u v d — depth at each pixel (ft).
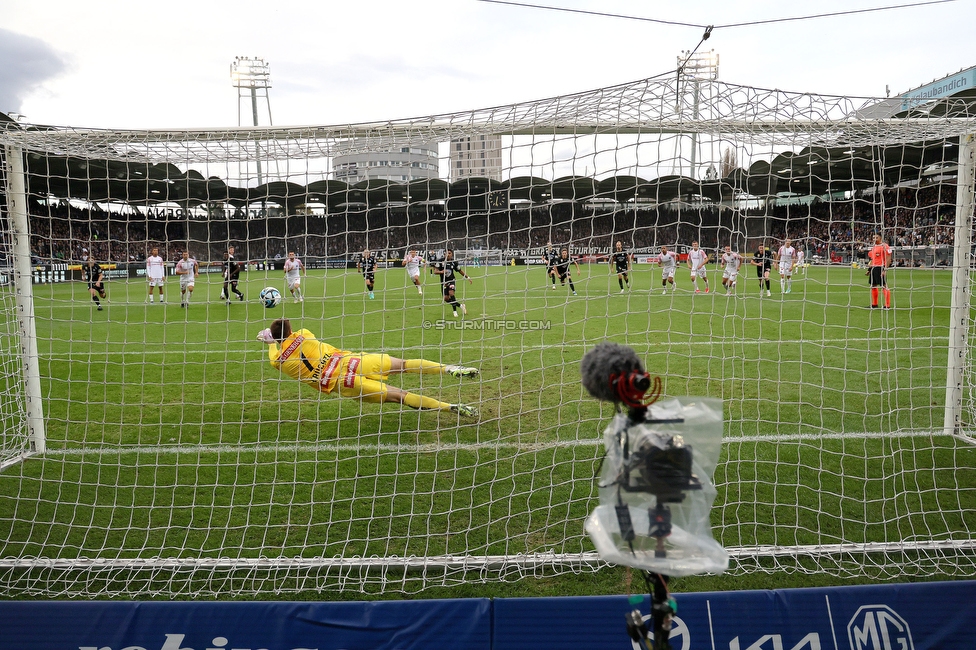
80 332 38.73
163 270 53.31
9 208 17.02
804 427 19.75
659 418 6.37
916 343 31.91
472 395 23.95
